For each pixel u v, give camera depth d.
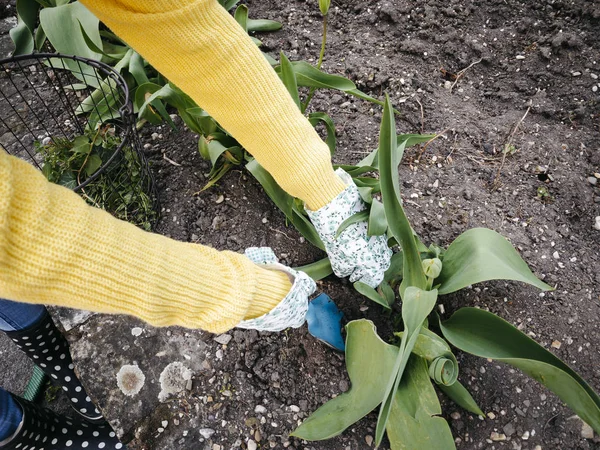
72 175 1.63
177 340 1.51
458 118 1.77
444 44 1.92
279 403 1.39
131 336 1.52
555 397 1.30
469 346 1.20
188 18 0.82
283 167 1.09
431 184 1.64
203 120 1.58
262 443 1.35
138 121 1.91
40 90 2.12
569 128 1.70
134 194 1.64
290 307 1.02
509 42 1.89
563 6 1.87
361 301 1.48
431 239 1.54
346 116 1.82
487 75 1.87
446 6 1.98
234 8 2.13
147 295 0.71
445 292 1.24
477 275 1.17
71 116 1.97
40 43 2.09
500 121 1.74
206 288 0.80
